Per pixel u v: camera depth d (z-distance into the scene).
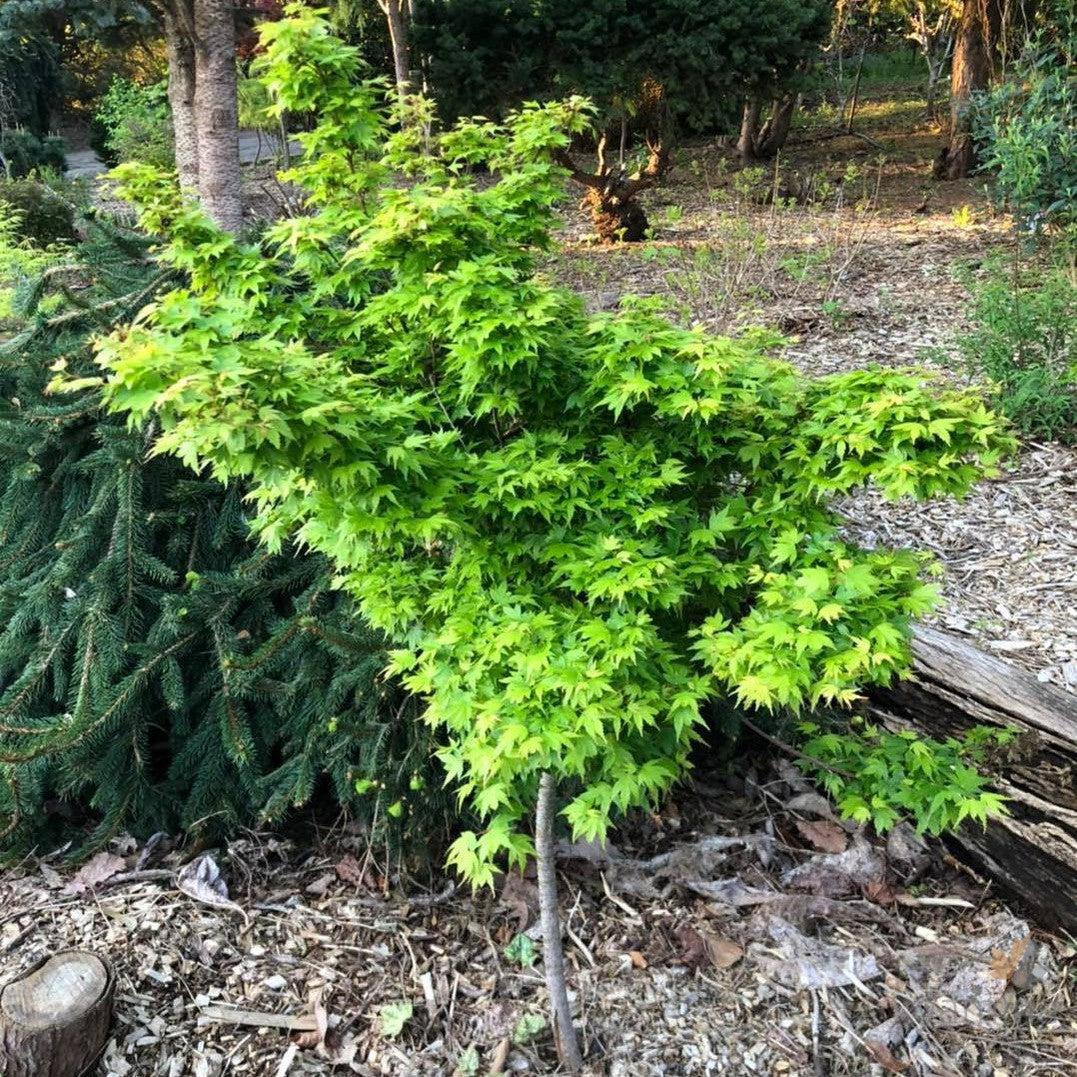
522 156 2.14
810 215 8.84
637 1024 2.30
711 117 8.85
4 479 3.13
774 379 2.03
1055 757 2.62
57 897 2.67
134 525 2.86
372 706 2.73
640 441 1.94
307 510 1.92
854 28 14.86
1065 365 4.93
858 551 1.94
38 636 2.99
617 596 1.64
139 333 1.46
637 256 7.77
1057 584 3.76
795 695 1.63
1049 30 8.38
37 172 12.72
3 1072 2.05
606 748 1.81
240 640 2.85
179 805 2.90
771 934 2.54
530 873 2.74
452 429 1.93
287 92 2.02
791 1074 2.20
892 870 2.75
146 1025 2.26
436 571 1.94
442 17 8.69
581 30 8.14
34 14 8.25
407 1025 2.32
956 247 7.78
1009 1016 2.35
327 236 1.97
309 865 2.85
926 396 1.78
